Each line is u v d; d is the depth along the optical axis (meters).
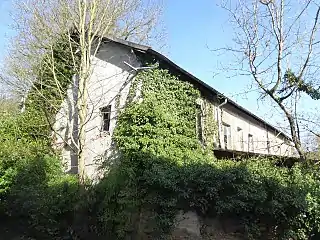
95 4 17.56
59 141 18.84
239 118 21.64
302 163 14.68
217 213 12.65
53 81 19.44
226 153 17.03
